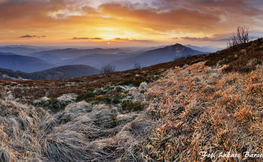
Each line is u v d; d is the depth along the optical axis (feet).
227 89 19.42
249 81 20.24
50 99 27.63
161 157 10.74
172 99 20.52
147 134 13.78
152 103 21.20
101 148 12.51
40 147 12.65
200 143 11.06
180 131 12.86
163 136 12.61
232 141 10.62
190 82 27.99
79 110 21.07
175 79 35.70
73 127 15.96
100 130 16.08
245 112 12.93
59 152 12.21
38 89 43.27
